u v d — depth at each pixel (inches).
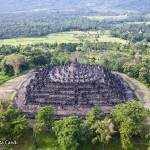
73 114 7283.5
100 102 7844.5
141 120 5964.6
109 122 5940.0
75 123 5920.3
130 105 6264.8
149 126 6053.2
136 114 5969.5
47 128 6535.4
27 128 6530.5
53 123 6333.7
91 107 7667.3
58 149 5949.8
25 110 7573.8
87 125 6117.1
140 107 6166.3
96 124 5905.5
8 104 6884.8
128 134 5792.3
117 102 7854.3
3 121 6048.2
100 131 5753.0
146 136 5792.3
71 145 5551.2
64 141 5590.6
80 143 5910.4
